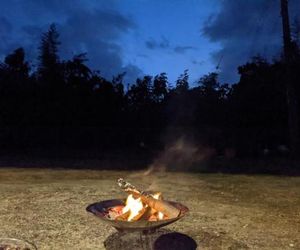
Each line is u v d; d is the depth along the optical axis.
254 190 9.52
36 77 20.06
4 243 4.96
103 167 13.02
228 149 18.03
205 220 6.88
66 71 20.27
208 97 19.97
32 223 6.51
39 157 15.45
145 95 20.97
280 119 19.05
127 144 19.53
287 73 16.67
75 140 19.14
